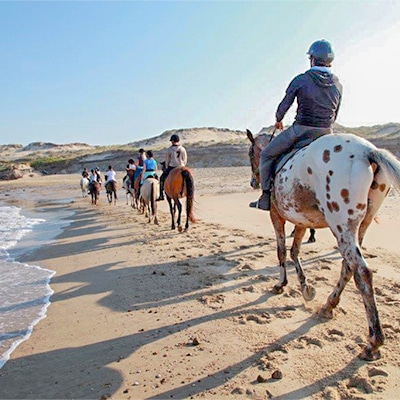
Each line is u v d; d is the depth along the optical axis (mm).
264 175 5562
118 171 68250
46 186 48562
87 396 3973
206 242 10617
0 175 66188
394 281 6602
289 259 8367
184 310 5961
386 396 3619
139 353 4754
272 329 5113
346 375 3992
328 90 5129
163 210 18875
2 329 5840
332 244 9484
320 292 6293
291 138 5277
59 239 13258
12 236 14633
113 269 8648
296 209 4930
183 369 4316
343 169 4168
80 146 153875
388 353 4316
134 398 3867
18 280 8406
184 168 12117
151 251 10023
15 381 4379
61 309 6500
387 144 45156
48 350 5062
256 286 6750
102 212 20438
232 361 4398
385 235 10031
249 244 10023
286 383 3920
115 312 6133
